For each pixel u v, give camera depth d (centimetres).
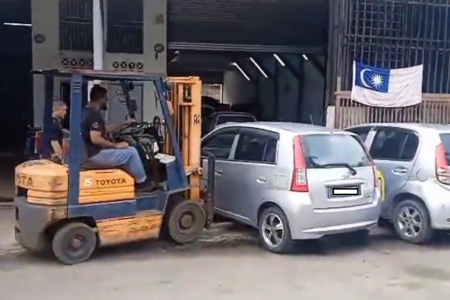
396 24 1200
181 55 1795
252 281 586
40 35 1367
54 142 696
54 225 633
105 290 552
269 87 2042
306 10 1400
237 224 827
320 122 1587
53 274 600
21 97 2028
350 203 695
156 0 1409
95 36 931
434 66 1237
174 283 575
